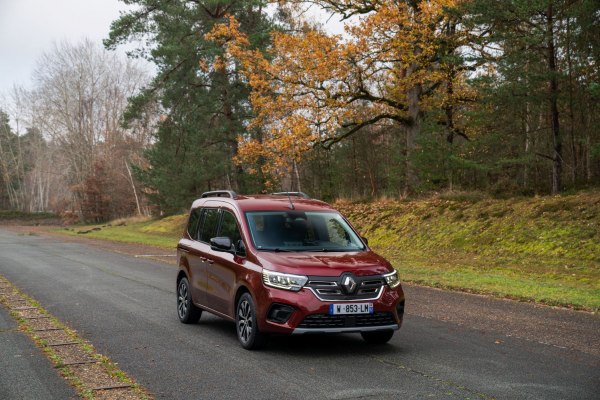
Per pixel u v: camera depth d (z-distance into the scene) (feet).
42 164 329.72
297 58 94.68
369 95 98.84
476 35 84.84
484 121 81.51
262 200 31.01
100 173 245.04
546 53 75.10
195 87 139.13
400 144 122.62
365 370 23.12
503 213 71.31
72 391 20.47
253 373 22.75
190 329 32.19
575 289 43.93
